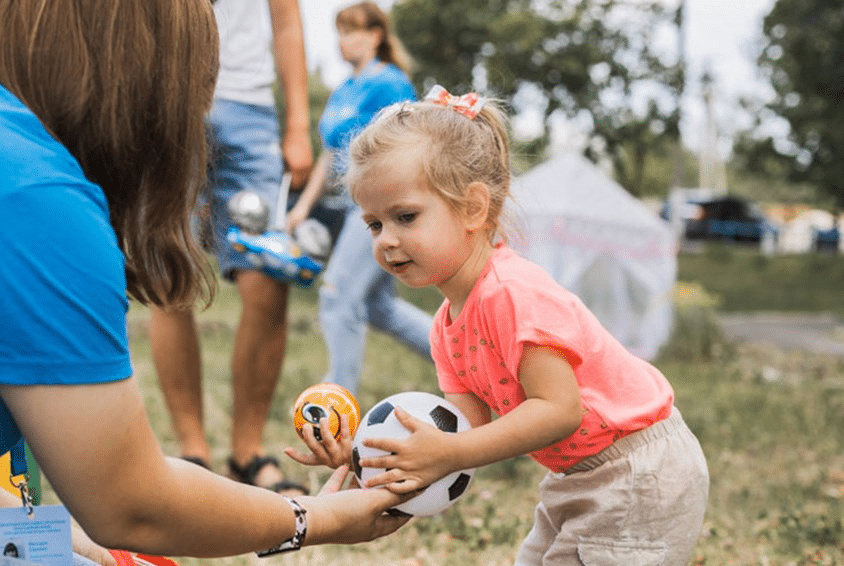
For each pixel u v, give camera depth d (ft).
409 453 6.75
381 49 16.25
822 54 84.12
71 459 4.84
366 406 20.08
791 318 55.01
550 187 32.09
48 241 4.70
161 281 5.82
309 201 16.12
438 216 7.25
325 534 6.28
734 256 94.63
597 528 7.82
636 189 98.12
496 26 80.48
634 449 7.72
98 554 7.34
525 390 7.23
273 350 13.66
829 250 111.55
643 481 7.68
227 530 5.61
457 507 13.23
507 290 7.24
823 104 86.43
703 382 27.84
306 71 14.32
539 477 15.37
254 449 13.84
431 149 7.23
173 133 5.31
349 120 15.48
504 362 7.43
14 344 4.68
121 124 5.16
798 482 15.30
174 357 13.55
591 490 7.82
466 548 11.77
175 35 5.19
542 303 7.18
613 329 33.37
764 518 13.33
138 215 5.57
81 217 4.81
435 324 8.12
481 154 7.45
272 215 13.76
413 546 11.84
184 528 5.39
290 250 13.03
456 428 7.42
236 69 13.46
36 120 4.98
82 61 5.03
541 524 8.48
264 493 5.90
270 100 13.80
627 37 84.84
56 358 4.73
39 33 4.99
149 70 5.14
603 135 87.30
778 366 33.32
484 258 7.61
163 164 5.39
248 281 13.42
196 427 13.82
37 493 8.15
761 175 97.09
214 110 13.32
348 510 6.46
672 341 33.78
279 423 17.98
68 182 4.83
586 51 83.41
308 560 11.11
